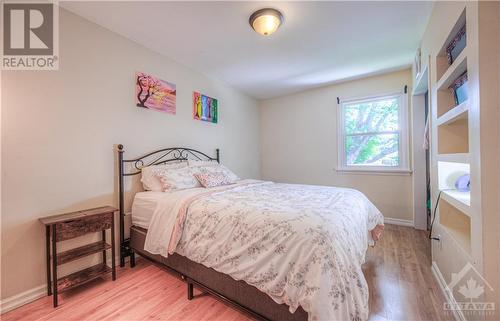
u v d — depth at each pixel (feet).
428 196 10.25
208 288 5.17
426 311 4.94
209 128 11.40
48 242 5.51
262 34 6.87
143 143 8.26
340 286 3.54
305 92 13.80
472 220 3.97
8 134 5.28
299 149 14.16
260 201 5.78
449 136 6.00
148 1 5.91
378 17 6.70
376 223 7.20
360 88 11.94
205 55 9.09
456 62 4.62
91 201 6.74
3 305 5.10
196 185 8.35
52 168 5.96
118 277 6.59
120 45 7.55
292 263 3.88
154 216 6.42
